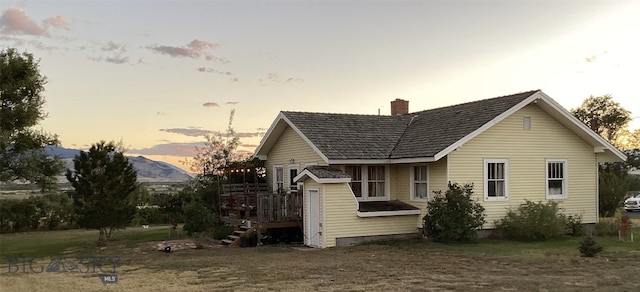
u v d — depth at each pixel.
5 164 35.53
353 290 12.39
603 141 24.41
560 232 22.12
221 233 24.30
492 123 21.67
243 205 25.03
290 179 26.61
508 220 22.14
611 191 33.75
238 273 15.05
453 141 21.22
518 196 23.05
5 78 33.75
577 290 12.05
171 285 13.60
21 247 24.73
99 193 23.30
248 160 29.80
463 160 21.86
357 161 22.45
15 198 36.66
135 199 25.91
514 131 23.14
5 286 14.01
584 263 15.91
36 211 35.53
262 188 28.16
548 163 23.97
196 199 27.81
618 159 25.30
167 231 30.30
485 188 22.30
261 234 22.55
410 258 17.36
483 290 12.19
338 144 23.36
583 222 24.62
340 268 15.55
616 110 60.22
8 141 33.88
